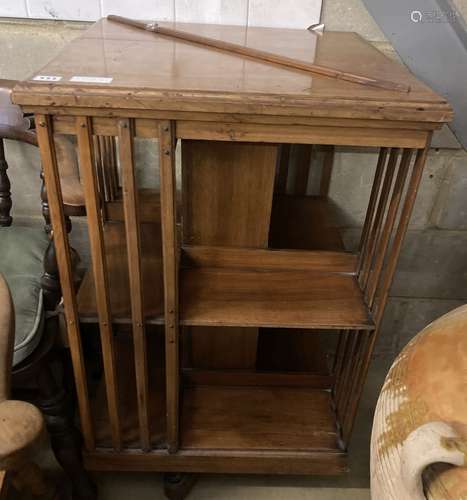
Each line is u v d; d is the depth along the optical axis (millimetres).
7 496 651
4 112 980
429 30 1080
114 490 1169
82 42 882
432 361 648
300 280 980
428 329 719
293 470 1098
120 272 989
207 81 700
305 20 1111
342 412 1119
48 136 693
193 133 705
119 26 1017
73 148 1023
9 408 570
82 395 964
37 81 661
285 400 1183
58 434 1007
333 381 1203
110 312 871
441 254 1385
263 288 953
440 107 675
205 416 1135
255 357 1169
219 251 975
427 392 620
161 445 1065
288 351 1269
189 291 933
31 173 1276
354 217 1332
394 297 1463
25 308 946
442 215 1329
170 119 682
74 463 1042
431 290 1446
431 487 563
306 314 902
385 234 877
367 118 680
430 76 1123
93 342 1326
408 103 671
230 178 903
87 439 1033
